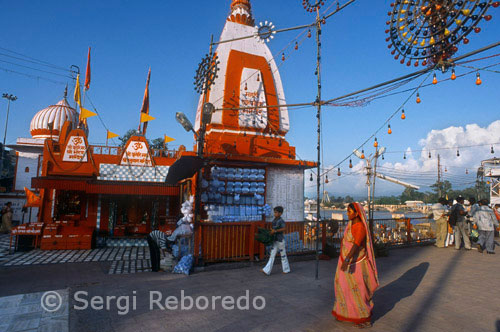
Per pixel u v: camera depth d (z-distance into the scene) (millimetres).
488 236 10055
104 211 13383
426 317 4328
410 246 11617
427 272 7219
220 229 7914
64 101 23438
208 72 9023
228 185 10797
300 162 11914
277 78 13477
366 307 3973
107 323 4148
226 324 4109
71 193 13266
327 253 9211
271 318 4316
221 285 6082
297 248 9062
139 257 10648
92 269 8625
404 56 4957
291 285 6098
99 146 13289
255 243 8562
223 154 10570
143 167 13492
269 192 11633
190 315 4438
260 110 12469
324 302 5012
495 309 4672
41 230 11898
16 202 19656
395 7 4836
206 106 8609
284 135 13227
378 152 11266
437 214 11766
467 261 8656
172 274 7125
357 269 4062
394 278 6625
